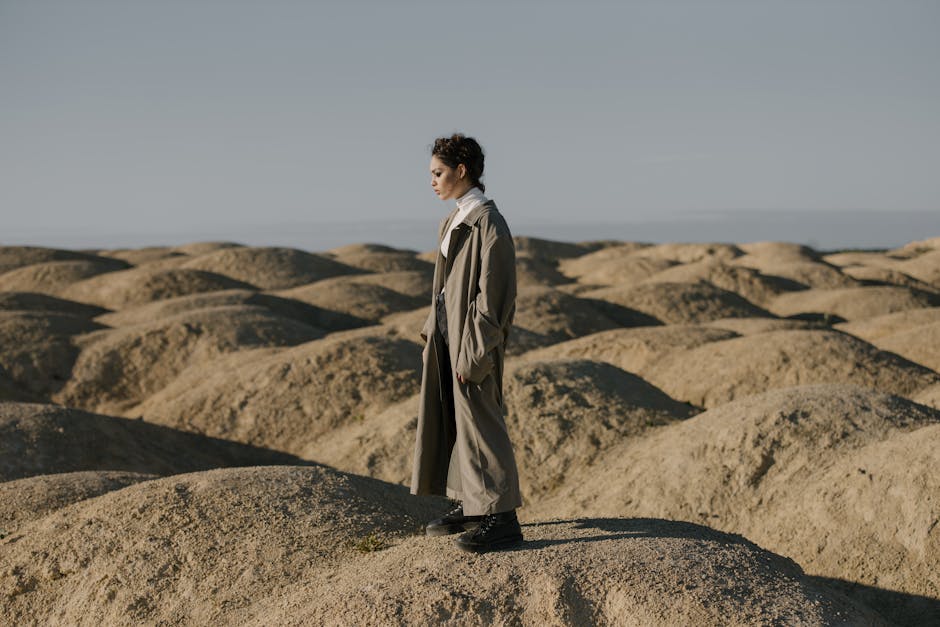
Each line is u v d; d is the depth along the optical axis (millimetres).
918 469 7488
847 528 7492
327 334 22891
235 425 15266
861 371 14414
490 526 4504
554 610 4078
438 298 4469
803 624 3984
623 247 59938
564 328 25531
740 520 8414
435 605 4180
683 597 4062
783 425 9242
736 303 31016
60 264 37750
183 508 6398
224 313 22719
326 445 14062
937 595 6566
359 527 6191
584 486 10438
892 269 41500
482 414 4312
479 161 4320
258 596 5328
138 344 20734
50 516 6789
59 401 18828
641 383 13812
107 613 5488
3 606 5809
